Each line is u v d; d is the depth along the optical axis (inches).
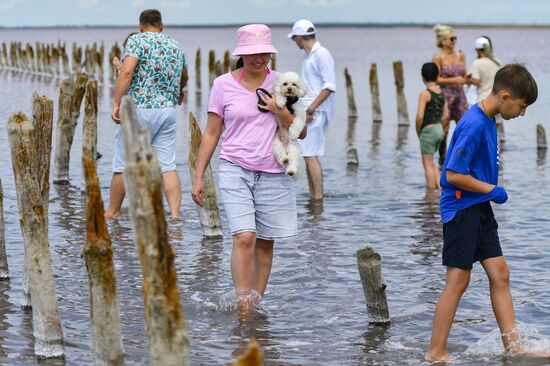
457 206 351.3
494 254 361.7
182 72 623.2
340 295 460.1
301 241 585.9
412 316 424.8
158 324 244.1
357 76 2910.9
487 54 984.3
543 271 509.7
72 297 442.9
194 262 521.7
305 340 390.3
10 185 765.3
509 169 936.9
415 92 2226.9
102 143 1099.3
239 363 200.1
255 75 419.8
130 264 509.7
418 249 564.7
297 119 420.5
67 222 625.0
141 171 239.1
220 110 422.0
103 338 292.5
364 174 900.0
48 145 420.2
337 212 691.4
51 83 2390.5
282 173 423.2
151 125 607.8
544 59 4507.9
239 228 418.9
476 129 344.5
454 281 356.5
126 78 594.6
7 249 541.0
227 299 438.0
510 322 366.6
